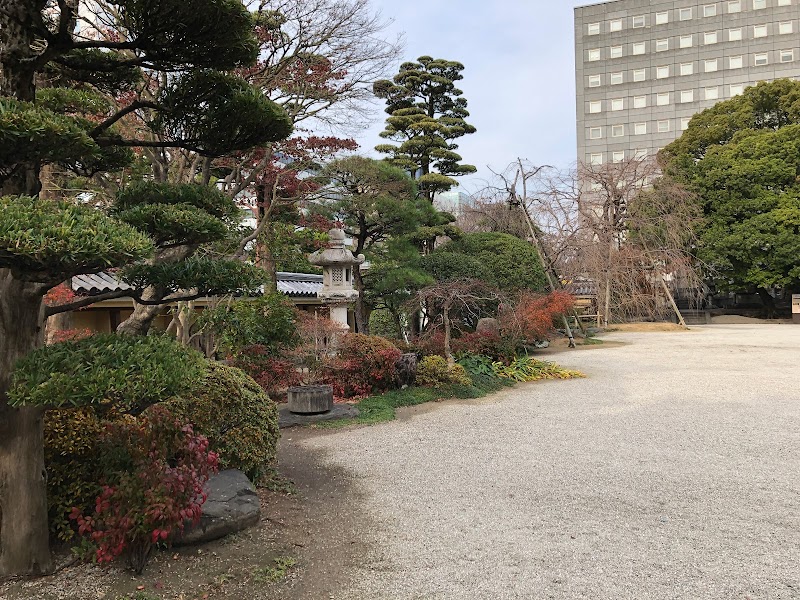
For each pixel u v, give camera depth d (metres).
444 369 8.39
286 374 7.38
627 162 19.17
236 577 2.76
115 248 2.00
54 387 2.04
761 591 2.61
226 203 3.46
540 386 9.05
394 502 3.92
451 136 15.66
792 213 21.75
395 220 11.74
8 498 2.62
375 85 12.70
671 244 19.28
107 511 2.70
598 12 41.97
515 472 4.58
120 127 6.86
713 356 12.22
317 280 15.16
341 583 2.75
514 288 12.78
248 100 3.06
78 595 2.54
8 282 2.49
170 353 2.43
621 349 14.22
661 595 2.59
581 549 3.11
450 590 2.68
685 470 4.53
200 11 2.61
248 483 3.60
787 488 4.06
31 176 2.62
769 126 25.72
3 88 2.56
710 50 39.44
